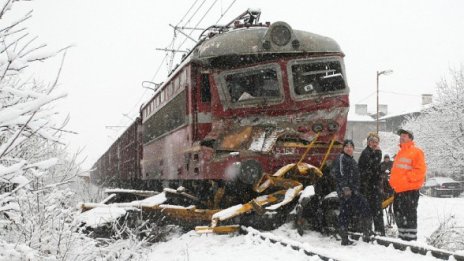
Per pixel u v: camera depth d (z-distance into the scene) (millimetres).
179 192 9258
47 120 3223
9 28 3055
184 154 9805
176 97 10586
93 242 4926
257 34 9203
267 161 8367
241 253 6367
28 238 4254
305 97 9023
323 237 7488
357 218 7406
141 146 17188
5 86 3150
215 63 9203
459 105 31094
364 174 7848
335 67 9336
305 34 9297
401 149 7352
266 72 9062
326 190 8469
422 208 14688
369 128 59312
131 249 5500
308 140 8875
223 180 8664
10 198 3660
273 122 8938
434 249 5777
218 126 9055
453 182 31578
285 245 6359
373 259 5836
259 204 7672
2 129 3195
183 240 7992
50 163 3287
